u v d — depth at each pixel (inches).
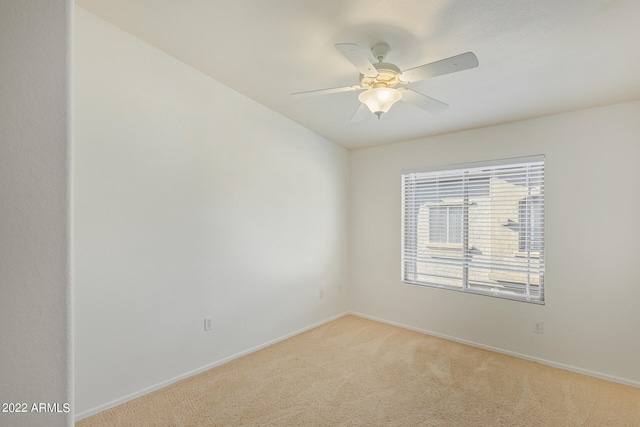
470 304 134.8
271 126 133.7
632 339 102.0
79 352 85.0
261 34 87.4
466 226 137.3
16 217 19.2
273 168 134.9
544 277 117.6
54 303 20.6
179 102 105.0
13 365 19.3
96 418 85.5
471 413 88.3
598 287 107.3
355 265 173.8
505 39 78.1
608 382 104.2
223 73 109.7
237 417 86.4
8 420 19.3
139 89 95.8
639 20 67.7
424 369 112.9
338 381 104.8
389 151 159.9
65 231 21.0
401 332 148.6
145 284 97.3
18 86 19.2
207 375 108.4
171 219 103.0
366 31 80.7
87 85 85.9
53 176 20.5
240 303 122.9
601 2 64.2
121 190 92.1
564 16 68.9
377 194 164.2
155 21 87.5
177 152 104.4
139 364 96.0
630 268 102.2
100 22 88.3
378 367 114.3
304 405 91.9
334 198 166.1
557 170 114.3
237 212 121.6
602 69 86.3
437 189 145.8
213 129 114.0
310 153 151.8
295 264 145.1
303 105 127.6
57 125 20.6
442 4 69.2
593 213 108.0
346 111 129.0
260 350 128.4
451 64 68.2
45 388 20.4
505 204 127.3
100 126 88.2
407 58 89.0
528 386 101.8
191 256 108.1
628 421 84.9
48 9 20.3
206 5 79.0
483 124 127.8
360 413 88.3
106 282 89.4
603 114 106.3
